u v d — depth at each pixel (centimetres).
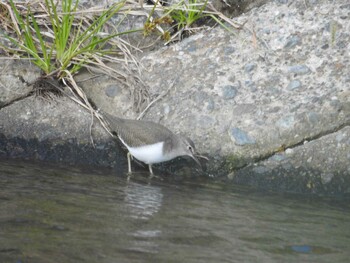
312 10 1394
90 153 1255
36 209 988
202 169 1220
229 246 908
